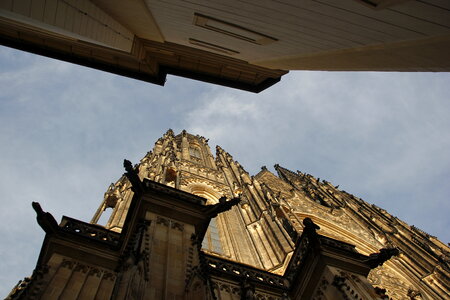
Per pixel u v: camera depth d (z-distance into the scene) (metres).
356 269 26.89
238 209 62.28
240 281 27.61
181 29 20.28
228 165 86.19
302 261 28.42
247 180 73.94
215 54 28.53
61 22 13.74
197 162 80.50
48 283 20.92
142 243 21.16
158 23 20.27
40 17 12.46
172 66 31.98
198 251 22.81
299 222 59.75
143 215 25.03
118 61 28.72
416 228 78.38
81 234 24.94
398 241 71.31
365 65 17.86
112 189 58.66
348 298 23.14
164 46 27.47
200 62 31.06
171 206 26.25
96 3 16.30
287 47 18.77
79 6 14.10
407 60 14.89
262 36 17.59
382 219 80.44
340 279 24.55
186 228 25.14
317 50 17.78
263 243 51.12
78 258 23.58
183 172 67.56
